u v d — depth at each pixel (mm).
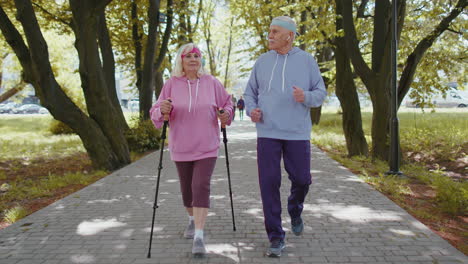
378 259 3287
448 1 10344
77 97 21578
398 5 8805
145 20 14195
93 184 6648
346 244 3643
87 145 8242
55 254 3518
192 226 3914
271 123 3428
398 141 7172
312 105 3355
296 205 3631
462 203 4723
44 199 5898
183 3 15836
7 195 6152
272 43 3508
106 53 11289
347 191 5812
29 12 7051
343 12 8750
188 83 3654
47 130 20500
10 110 53156
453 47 11672
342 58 9898
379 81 8906
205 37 24125
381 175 6910
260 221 4410
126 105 59531
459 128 12578
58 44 20750
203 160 3539
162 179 7078
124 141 9086
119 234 4043
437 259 3271
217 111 3484
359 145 9922
